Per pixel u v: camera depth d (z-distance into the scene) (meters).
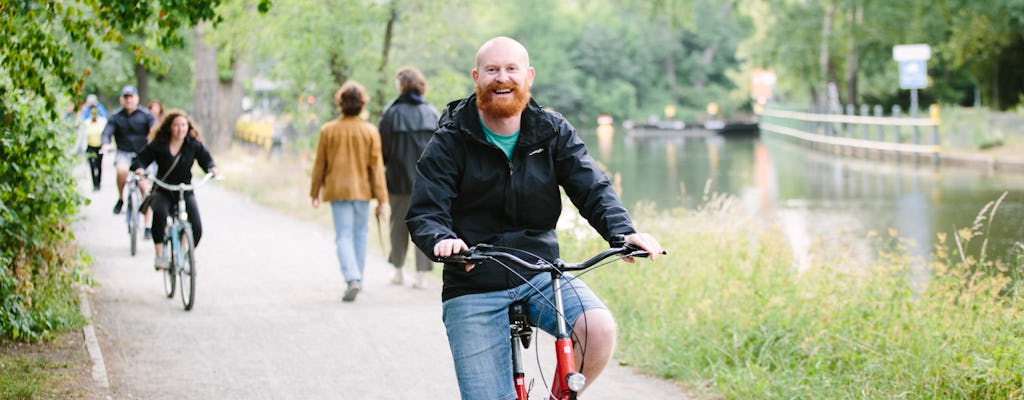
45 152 8.23
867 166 30.66
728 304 8.54
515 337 4.88
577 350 4.76
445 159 4.83
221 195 22.17
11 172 7.89
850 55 42.50
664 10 35.75
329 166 10.69
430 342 8.82
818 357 7.40
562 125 4.94
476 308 4.82
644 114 111.44
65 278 9.31
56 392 7.11
